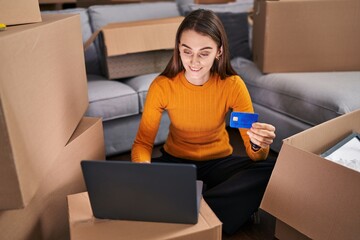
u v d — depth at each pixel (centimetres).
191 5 245
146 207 88
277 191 109
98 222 92
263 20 185
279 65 189
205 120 130
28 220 98
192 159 136
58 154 101
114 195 87
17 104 75
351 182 94
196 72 116
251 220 141
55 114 99
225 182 126
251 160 135
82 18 219
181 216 89
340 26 183
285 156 107
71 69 117
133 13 229
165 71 129
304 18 180
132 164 80
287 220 107
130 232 88
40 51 89
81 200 100
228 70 127
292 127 175
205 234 89
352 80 173
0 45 69
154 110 129
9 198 76
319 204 100
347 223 94
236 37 228
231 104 129
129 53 195
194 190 82
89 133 123
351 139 134
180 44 114
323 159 99
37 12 100
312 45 186
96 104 172
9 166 73
